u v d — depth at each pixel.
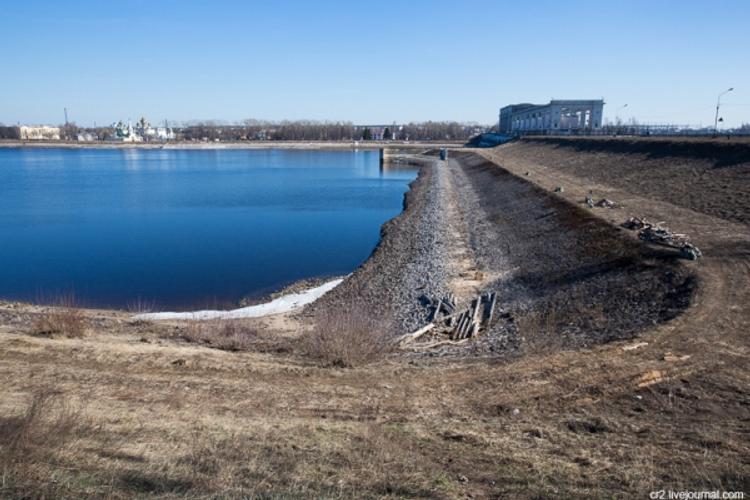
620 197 34.03
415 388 11.02
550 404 9.88
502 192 46.97
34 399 9.34
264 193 67.19
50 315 16.66
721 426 8.60
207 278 28.27
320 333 14.88
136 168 108.38
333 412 9.80
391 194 66.88
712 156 37.50
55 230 41.53
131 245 36.19
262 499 6.13
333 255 33.88
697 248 19.27
